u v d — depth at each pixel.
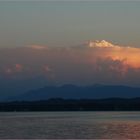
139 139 116.25
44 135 126.50
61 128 153.75
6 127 160.75
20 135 126.88
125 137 121.25
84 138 117.81
